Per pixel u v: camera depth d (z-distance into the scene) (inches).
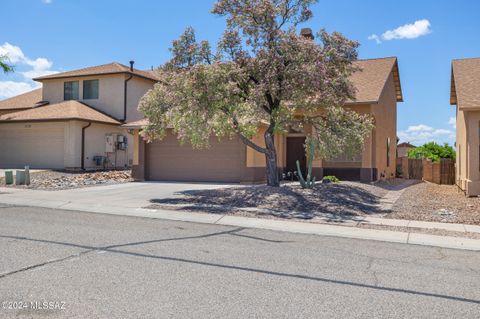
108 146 1113.4
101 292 212.7
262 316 186.7
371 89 836.6
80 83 1214.3
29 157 1080.8
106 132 1125.1
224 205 541.6
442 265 284.2
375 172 840.9
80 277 236.4
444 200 617.3
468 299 214.8
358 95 810.2
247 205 536.4
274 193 578.9
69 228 384.5
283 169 908.0
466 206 548.1
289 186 663.8
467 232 398.9
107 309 190.7
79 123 1040.8
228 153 860.0
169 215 480.7
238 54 578.6
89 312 186.9
